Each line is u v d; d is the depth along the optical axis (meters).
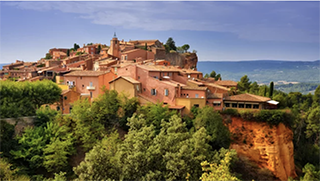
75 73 78.06
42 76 108.81
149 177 35.53
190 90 68.12
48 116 58.59
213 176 31.70
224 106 67.19
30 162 48.00
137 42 155.75
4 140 51.16
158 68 79.00
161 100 69.19
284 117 62.09
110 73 76.75
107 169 36.41
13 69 139.25
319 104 104.19
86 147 53.66
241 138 63.41
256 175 59.88
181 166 37.78
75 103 60.28
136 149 38.47
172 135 42.47
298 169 69.75
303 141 87.38
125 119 61.50
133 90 67.62
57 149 48.34
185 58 150.62
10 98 56.50
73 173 50.56
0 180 39.97
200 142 42.91
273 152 60.69
